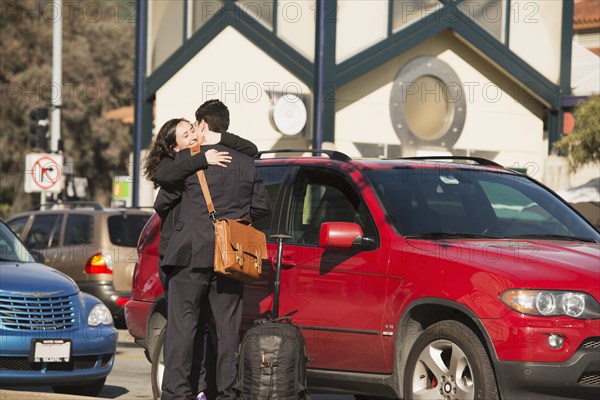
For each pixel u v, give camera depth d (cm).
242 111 5903
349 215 1912
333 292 1852
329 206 1948
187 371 1736
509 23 6141
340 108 5694
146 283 2178
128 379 2702
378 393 1819
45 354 2264
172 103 6269
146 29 6431
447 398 1692
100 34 12712
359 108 5750
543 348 1602
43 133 6103
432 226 1861
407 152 5888
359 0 5631
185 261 1717
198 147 1766
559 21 6350
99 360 2361
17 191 12619
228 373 1738
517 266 1675
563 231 1961
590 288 1630
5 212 12875
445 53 6044
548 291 1622
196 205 1733
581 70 6631
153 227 2211
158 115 6338
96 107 12556
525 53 6222
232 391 1733
